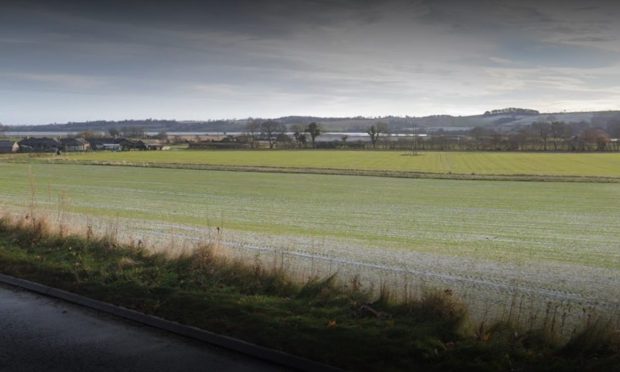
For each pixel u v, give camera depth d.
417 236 24.55
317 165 82.75
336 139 151.50
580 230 27.80
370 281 13.53
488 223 30.00
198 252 11.58
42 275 10.53
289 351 6.96
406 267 16.11
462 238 24.30
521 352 6.90
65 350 7.03
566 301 12.47
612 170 75.06
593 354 6.91
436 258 18.34
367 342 7.17
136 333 7.68
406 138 147.38
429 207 37.25
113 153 115.12
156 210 32.44
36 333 7.63
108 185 49.47
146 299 9.05
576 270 16.95
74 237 13.72
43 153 110.69
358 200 41.00
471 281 14.43
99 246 12.89
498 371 6.40
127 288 9.66
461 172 71.25
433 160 96.38
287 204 37.59
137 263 11.39
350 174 65.19
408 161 93.75
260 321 7.98
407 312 8.52
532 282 14.74
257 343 7.22
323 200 40.66
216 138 163.88
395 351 6.88
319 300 9.12
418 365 6.58
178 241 16.52
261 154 113.75
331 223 28.55
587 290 13.91
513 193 47.06
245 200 39.69
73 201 36.38
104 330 7.77
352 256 17.75
